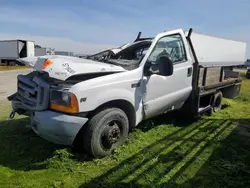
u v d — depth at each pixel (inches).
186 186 104.4
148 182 106.3
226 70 291.4
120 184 104.2
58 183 103.9
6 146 142.8
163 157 131.9
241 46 293.6
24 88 136.9
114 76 130.8
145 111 151.8
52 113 118.0
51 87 120.9
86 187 101.7
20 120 199.0
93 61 148.3
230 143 156.8
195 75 189.5
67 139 118.9
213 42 221.1
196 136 168.1
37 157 129.0
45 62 126.0
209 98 223.1
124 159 127.7
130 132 162.4
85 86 117.3
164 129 180.7
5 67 1183.6
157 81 155.5
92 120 124.1
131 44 180.5
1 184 102.1
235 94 287.0
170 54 169.6
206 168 121.2
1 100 299.6
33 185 102.1
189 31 184.2
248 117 229.3
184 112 201.9
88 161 125.1
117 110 133.0
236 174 115.8
